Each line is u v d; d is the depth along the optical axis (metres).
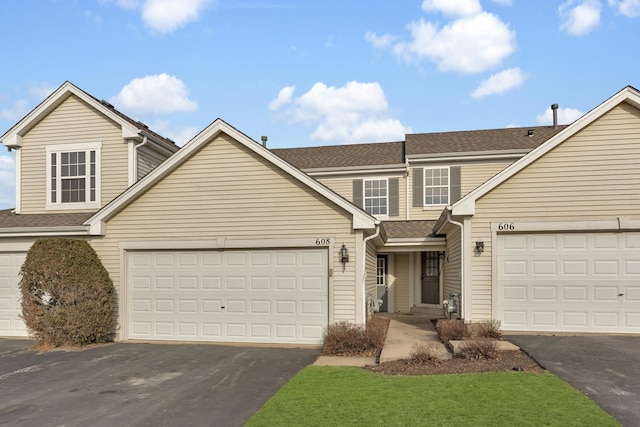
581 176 11.54
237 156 12.11
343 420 6.02
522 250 11.80
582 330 11.45
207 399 7.33
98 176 14.89
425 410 6.30
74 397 7.65
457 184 17.89
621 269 11.38
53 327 11.54
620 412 6.27
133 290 12.61
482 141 18.91
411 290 18.56
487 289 11.79
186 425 6.25
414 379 7.86
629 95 11.21
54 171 15.24
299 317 11.70
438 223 14.36
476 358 9.20
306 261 11.74
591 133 11.55
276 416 6.24
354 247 11.41
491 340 9.88
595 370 8.22
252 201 11.98
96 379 8.72
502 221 11.82
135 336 12.52
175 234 12.34
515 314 11.72
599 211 11.43
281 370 9.05
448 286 15.45
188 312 12.31
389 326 14.37
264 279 11.95
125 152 14.85
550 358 9.00
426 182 18.31
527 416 6.04
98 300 11.98
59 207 15.04
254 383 8.16
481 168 17.77
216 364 9.66
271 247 11.84
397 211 18.58
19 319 13.34
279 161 11.73
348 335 10.41
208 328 12.19
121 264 12.57
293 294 11.77
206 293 12.24
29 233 12.97
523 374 7.98
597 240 11.51
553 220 11.60
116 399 7.48
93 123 15.10
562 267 11.62
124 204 12.55
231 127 11.93
